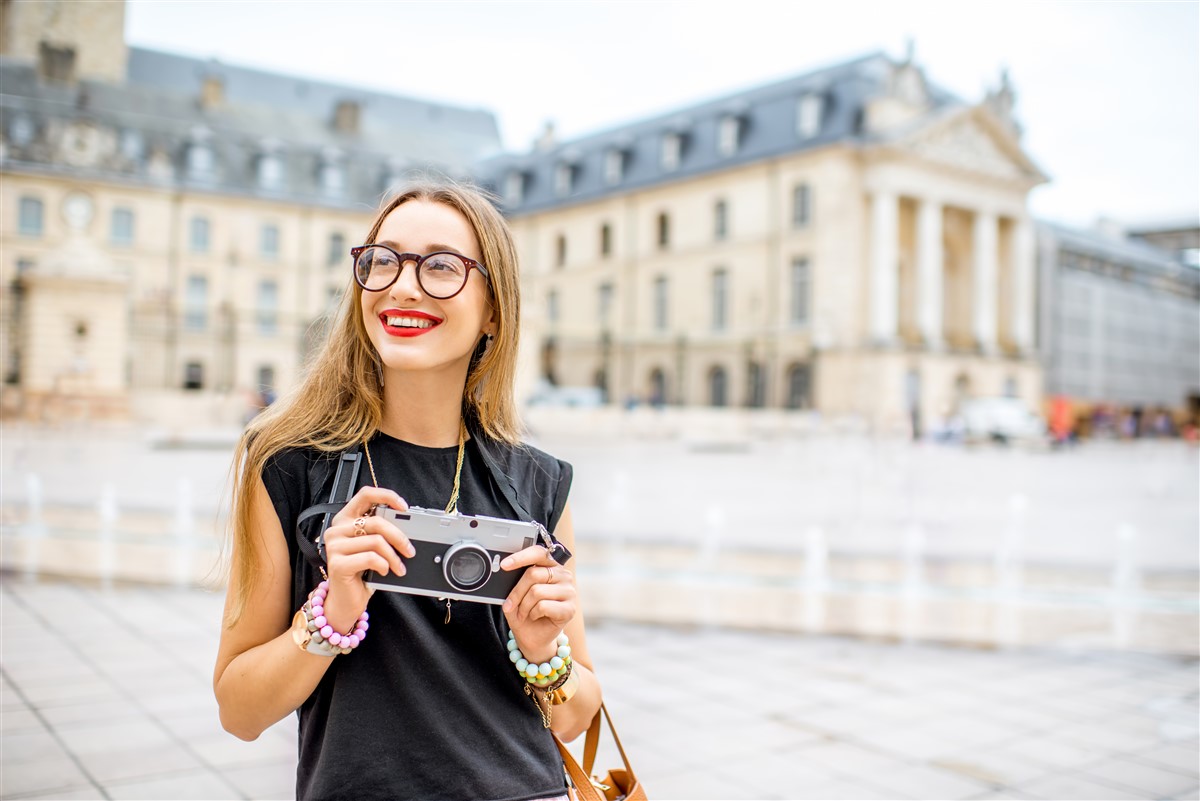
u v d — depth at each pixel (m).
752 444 36.38
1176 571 10.26
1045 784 4.02
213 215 48.81
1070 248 58.84
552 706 1.50
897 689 5.38
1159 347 67.00
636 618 7.01
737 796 3.79
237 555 1.42
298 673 1.29
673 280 51.78
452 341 1.45
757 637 6.53
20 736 4.15
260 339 49.34
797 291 46.16
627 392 53.69
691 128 51.97
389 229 1.48
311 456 1.43
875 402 44.06
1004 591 8.67
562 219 58.41
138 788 3.63
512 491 1.52
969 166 48.00
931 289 47.09
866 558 10.55
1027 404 50.88
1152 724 4.86
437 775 1.34
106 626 6.10
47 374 31.75
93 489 14.66
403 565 1.28
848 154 44.62
